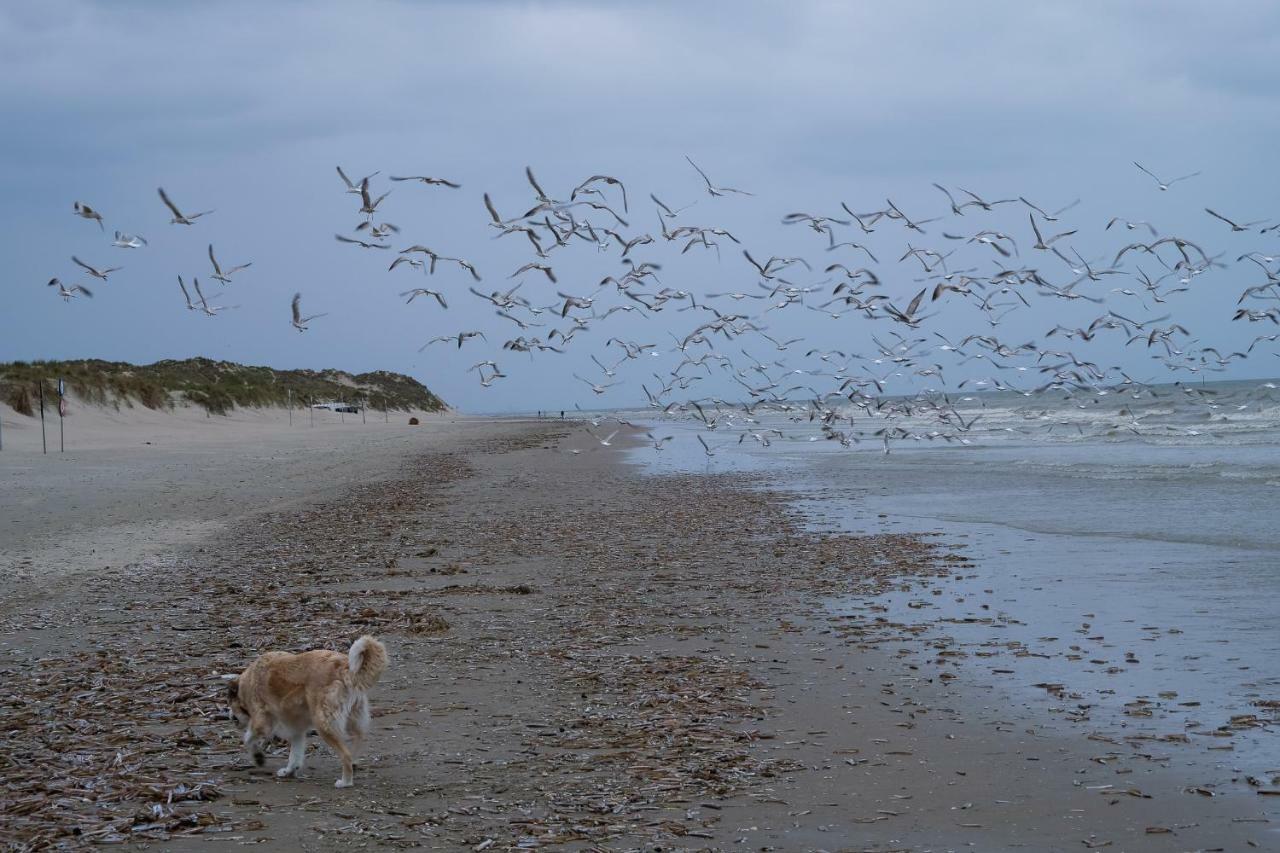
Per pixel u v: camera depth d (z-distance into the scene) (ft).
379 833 21.74
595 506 95.71
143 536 73.15
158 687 33.65
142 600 49.88
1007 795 24.08
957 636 40.78
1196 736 27.99
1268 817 22.52
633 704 31.73
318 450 190.29
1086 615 43.68
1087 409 254.27
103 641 41.04
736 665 36.68
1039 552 60.95
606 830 21.98
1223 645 37.55
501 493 110.01
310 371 518.78
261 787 24.61
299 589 53.11
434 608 47.47
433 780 25.07
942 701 31.94
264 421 321.52
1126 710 30.48
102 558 63.21
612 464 154.61
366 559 63.21
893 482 110.11
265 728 25.71
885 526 76.23
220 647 39.70
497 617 45.37
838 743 27.96
